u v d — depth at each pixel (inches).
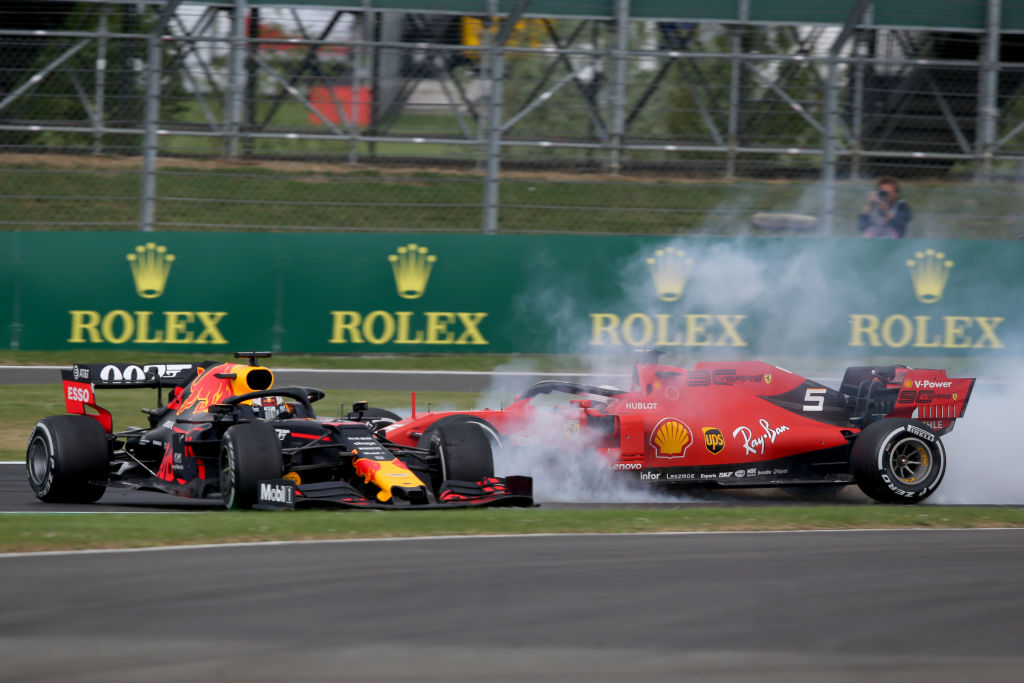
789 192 2317.9
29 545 832.9
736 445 1227.2
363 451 1050.7
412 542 879.1
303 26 2298.2
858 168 2315.5
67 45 2176.4
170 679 573.0
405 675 588.7
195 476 1098.1
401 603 707.4
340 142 2321.6
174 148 2210.9
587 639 650.2
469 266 2071.9
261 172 2277.3
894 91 2297.0
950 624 699.4
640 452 1203.2
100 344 2016.5
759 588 767.1
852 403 1274.6
